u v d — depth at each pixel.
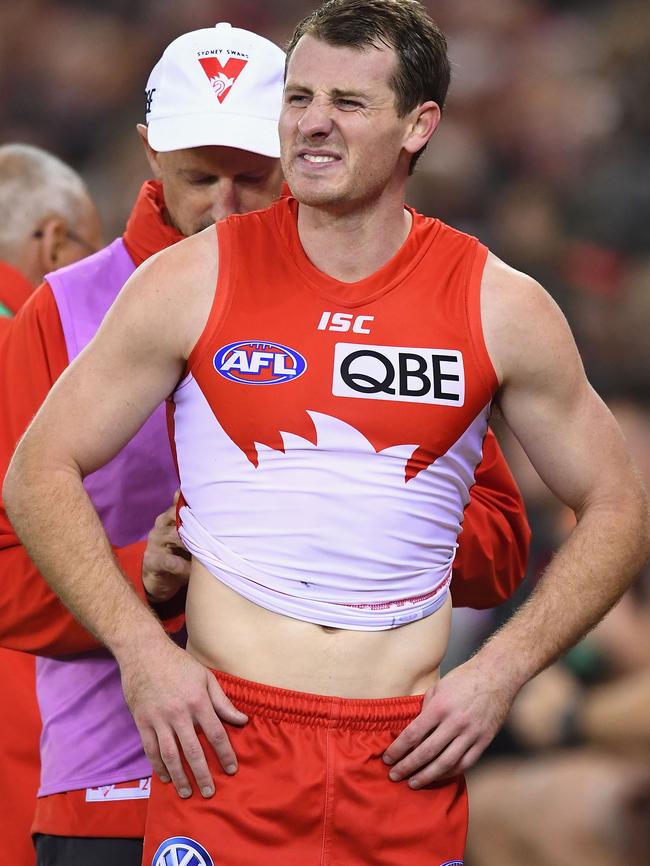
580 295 26.06
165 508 10.77
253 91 10.68
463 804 9.22
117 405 8.99
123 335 8.93
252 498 8.80
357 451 8.72
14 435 10.64
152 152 11.27
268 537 8.79
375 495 8.75
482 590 11.21
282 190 11.55
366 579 8.80
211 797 8.79
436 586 9.14
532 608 9.16
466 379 8.85
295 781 8.72
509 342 8.95
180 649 8.85
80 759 10.75
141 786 10.69
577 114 33.41
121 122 37.28
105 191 33.25
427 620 9.14
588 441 9.25
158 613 10.15
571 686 15.67
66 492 8.93
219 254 9.01
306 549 8.74
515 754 15.61
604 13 37.44
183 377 9.08
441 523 9.05
